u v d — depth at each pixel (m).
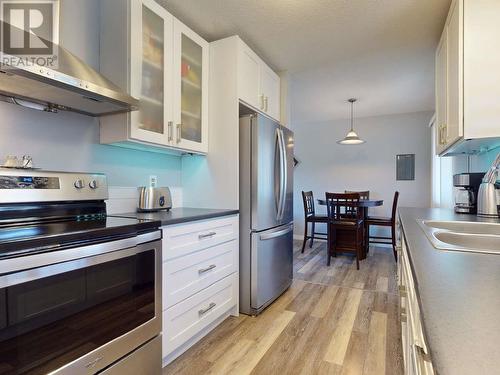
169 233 1.64
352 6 2.03
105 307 1.24
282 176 2.68
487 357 0.37
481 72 1.59
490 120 1.58
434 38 2.44
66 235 1.09
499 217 1.91
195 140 2.26
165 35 1.94
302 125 5.89
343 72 3.19
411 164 5.02
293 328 2.14
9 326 0.94
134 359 1.37
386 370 1.65
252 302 2.35
